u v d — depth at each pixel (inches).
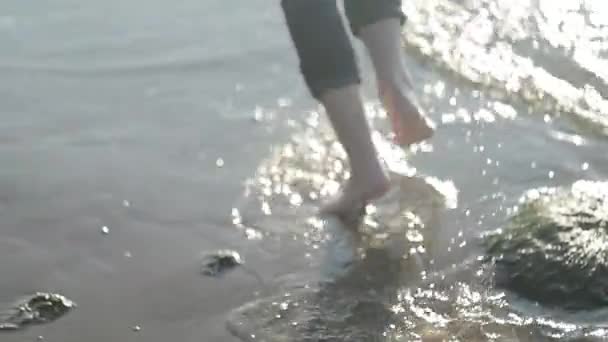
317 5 103.4
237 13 161.5
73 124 132.9
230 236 111.0
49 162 124.8
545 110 132.0
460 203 114.6
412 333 94.7
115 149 127.6
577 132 127.1
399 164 122.4
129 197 117.9
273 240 110.0
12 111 135.6
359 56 145.6
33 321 98.0
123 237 111.0
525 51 146.0
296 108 134.9
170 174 122.1
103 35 154.6
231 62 146.6
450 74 141.5
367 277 103.4
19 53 149.9
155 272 105.3
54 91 140.6
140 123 132.9
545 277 100.7
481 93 136.7
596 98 133.8
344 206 112.6
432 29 153.3
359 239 109.6
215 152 126.3
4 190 118.8
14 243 109.9
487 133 127.7
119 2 165.6
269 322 97.0
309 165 123.0
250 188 119.0
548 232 105.5
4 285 103.2
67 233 111.7
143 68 145.9
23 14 161.3
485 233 108.7
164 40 152.9
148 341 95.3
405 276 103.4
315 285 102.4
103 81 143.0
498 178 118.6
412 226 111.3
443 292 100.7
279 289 102.1
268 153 125.6
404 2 162.2
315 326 96.2
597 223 106.0
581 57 143.3
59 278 104.5
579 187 115.4
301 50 104.8
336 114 106.7
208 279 104.1
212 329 96.6
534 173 119.2
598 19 153.1
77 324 97.8
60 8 163.3
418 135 110.6
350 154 109.0
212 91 139.8
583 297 98.4
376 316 97.3
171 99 138.2
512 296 99.9
